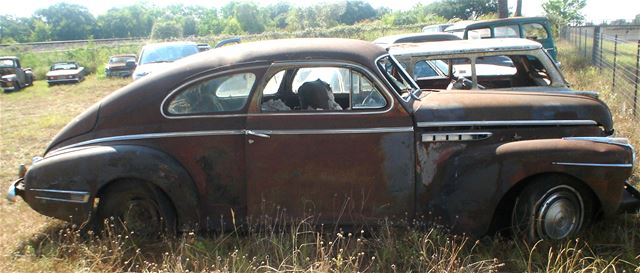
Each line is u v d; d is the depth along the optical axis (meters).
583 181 3.92
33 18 85.12
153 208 4.28
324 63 4.11
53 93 20.97
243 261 3.73
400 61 6.31
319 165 4.07
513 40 6.62
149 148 4.16
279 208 4.15
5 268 3.89
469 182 3.96
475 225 3.99
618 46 11.77
